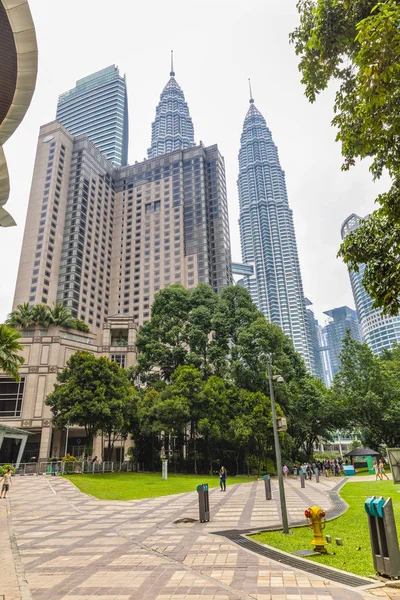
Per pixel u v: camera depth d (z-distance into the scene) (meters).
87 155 118.81
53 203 106.75
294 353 53.16
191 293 56.22
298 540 9.50
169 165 125.31
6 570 7.56
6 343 24.66
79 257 105.62
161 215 119.25
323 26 7.92
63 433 53.22
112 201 128.00
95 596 5.98
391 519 6.49
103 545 9.81
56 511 16.72
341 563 7.35
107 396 38.12
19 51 8.09
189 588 6.19
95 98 198.50
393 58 5.79
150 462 46.22
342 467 50.69
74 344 54.78
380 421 47.59
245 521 12.84
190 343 49.84
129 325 60.06
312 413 49.00
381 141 7.64
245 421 38.59
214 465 43.69
